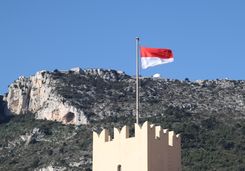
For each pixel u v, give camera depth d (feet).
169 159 502.38
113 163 508.94
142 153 496.23
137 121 515.09
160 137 500.74
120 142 507.71
